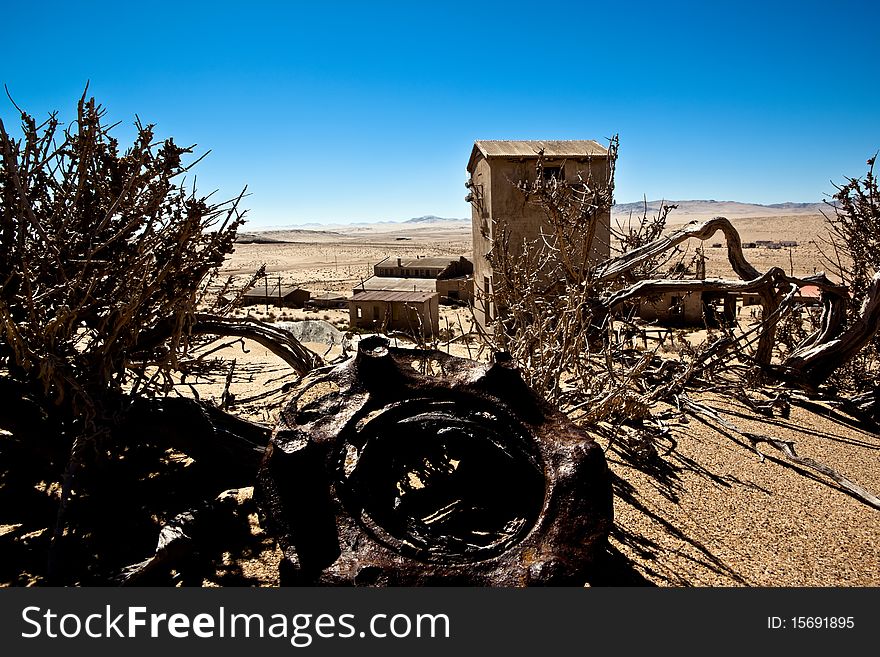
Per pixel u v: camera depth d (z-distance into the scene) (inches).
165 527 187.2
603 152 768.9
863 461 299.4
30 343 208.1
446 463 217.8
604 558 157.2
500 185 748.6
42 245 216.2
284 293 1728.6
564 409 306.8
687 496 251.4
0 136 185.0
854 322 399.5
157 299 222.2
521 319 315.3
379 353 189.0
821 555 207.9
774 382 435.8
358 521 161.0
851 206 424.5
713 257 2493.8
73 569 191.3
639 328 394.0
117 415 215.0
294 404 185.9
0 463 263.7
